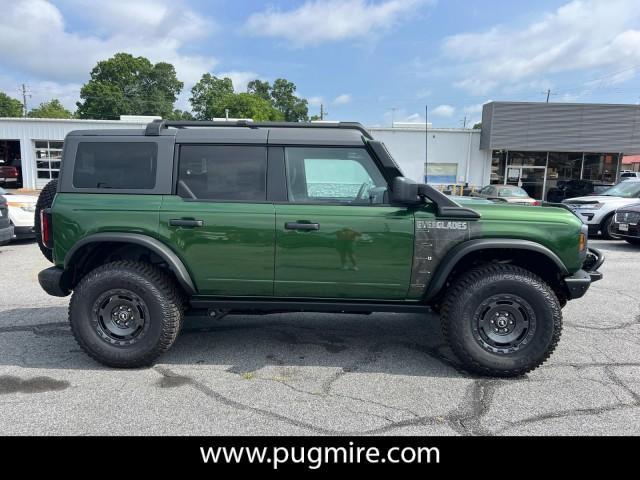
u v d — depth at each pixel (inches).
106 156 141.9
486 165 916.0
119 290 139.1
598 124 841.5
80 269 149.9
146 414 115.6
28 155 949.2
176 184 140.2
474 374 140.9
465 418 115.6
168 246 138.6
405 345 167.3
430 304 148.5
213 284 141.5
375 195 140.1
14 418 112.7
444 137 913.5
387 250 136.6
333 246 136.9
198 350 160.2
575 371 143.9
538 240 135.6
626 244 415.5
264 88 2928.2
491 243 133.6
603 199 449.4
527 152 899.4
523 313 136.3
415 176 926.4
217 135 140.9
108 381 134.2
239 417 115.1
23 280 258.7
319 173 140.8
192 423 111.9
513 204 153.6
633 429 110.7
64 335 172.4
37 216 151.9
